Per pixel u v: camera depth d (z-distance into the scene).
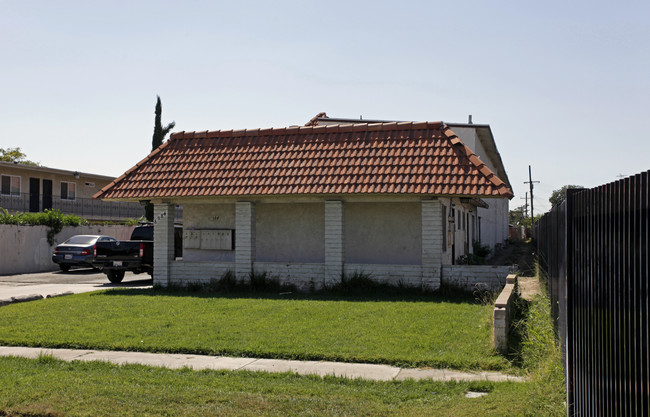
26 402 7.11
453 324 11.18
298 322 11.66
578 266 5.95
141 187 18.05
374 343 9.82
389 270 15.88
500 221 45.16
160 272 18.06
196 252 19.17
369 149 16.91
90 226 32.75
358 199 16.41
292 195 16.27
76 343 10.27
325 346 9.70
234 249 18.67
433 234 15.48
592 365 5.36
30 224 29.41
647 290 3.99
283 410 6.74
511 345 9.69
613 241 4.75
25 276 25.77
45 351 9.97
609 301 4.85
